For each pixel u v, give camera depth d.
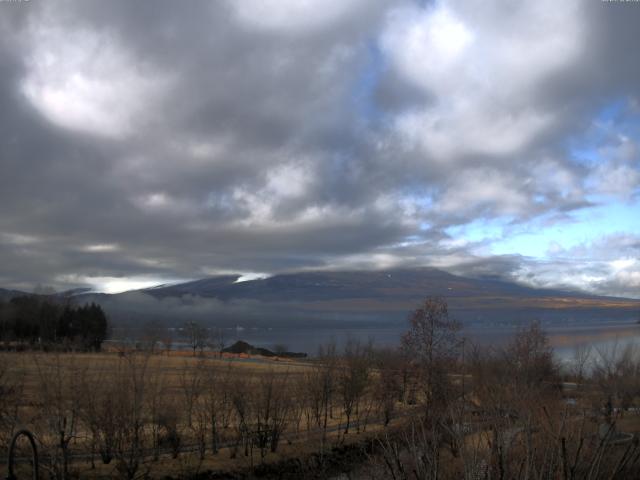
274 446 36.84
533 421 15.29
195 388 40.50
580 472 12.87
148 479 30.16
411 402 40.38
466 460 12.98
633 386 42.62
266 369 67.88
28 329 102.94
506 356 43.91
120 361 41.44
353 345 75.19
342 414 47.12
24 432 10.78
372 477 15.17
